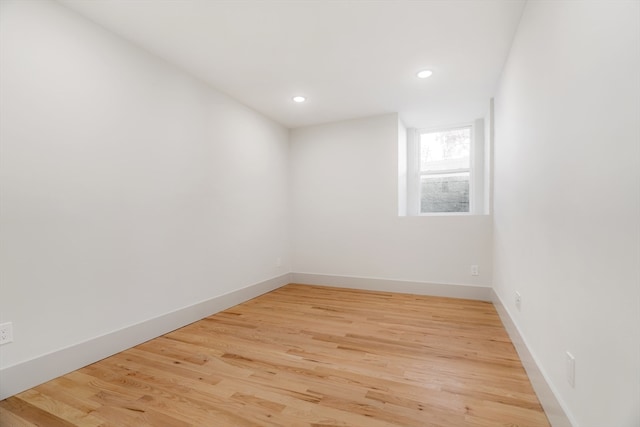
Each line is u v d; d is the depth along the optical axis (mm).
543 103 1596
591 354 1055
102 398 1640
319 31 2256
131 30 2227
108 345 2146
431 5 1969
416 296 3803
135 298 2365
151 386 1757
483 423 1422
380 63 2727
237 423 1435
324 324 2805
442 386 1743
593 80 1050
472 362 2039
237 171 3545
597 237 1020
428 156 4637
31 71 1786
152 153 2525
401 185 4242
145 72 2480
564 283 1304
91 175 2086
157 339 2463
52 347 1858
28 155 1770
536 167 1725
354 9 2008
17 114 1728
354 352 2207
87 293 2051
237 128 3557
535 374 1678
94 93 2111
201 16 2072
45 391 1710
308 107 3814
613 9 918
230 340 2441
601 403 985
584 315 1109
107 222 2180
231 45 2436
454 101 3631
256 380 1821
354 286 4254
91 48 2098
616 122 904
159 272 2566
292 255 4656
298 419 1460
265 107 3795
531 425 1407
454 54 2576
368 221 4191
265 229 4055
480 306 3359
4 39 1680
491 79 3043
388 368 1962
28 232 1767
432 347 2285
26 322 1748
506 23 2148
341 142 4336
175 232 2727
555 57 1416
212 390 1714
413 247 3959
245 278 3654
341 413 1503
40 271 1815
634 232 815
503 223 2824
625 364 854
